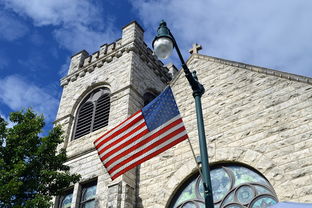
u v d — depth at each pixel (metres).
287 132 11.48
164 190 12.70
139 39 21.50
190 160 12.92
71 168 16.08
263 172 11.05
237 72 14.55
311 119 11.30
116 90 18.20
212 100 14.25
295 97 12.20
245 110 13.04
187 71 8.88
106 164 11.38
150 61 21.52
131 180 13.50
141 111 11.49
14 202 10.98
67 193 15.58
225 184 11.84
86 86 20.44
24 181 11.56
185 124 14.23
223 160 12.17
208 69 15.69
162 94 11.34
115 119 16.62
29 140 12.16
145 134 11.02
